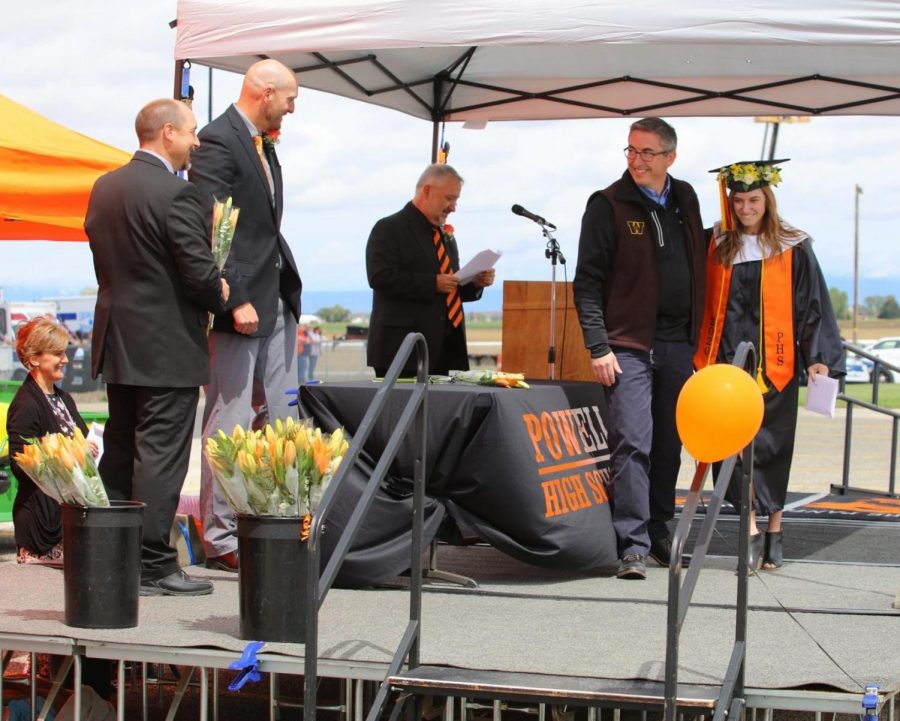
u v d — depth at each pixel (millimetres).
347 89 7422
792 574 5406
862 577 5340
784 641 4152
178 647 4039
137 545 4301
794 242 5336
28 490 6031
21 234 8914
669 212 5328
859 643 4121
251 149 5160
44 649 4180
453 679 3730
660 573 5387
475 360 37875
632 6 4895
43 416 6113
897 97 7527
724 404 3270
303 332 30531
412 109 7992
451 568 5512
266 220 5207
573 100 7953
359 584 4941
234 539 5324
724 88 7668
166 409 4699
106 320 4727
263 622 4086
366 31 5176
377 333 6590
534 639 4172
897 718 4535
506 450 4879
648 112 8117
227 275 4980
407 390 4941
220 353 5164
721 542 6277
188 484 12320
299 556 4102
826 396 5152
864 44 4785
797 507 7898
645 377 5273
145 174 4688
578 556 5031
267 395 5430
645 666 3828
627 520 5277
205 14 5387
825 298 5348
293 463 4047
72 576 4258
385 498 4953
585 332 5234
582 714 4871
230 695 5469
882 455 17375
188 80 5590
